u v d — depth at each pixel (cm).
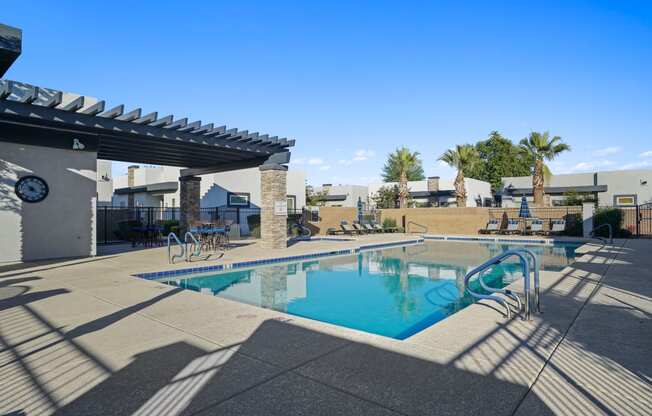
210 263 1015
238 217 2238
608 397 280
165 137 1145
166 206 2419
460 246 1744
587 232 1889
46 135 1058
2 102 874
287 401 280
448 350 375
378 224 2508
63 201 1107
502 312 514
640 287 670
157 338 417
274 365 343
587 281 726
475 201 3322
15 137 1012
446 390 293
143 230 1567
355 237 1928
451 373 323
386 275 1044
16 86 1120
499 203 3397
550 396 282
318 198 3491
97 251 1309
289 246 1498
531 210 2170
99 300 593
